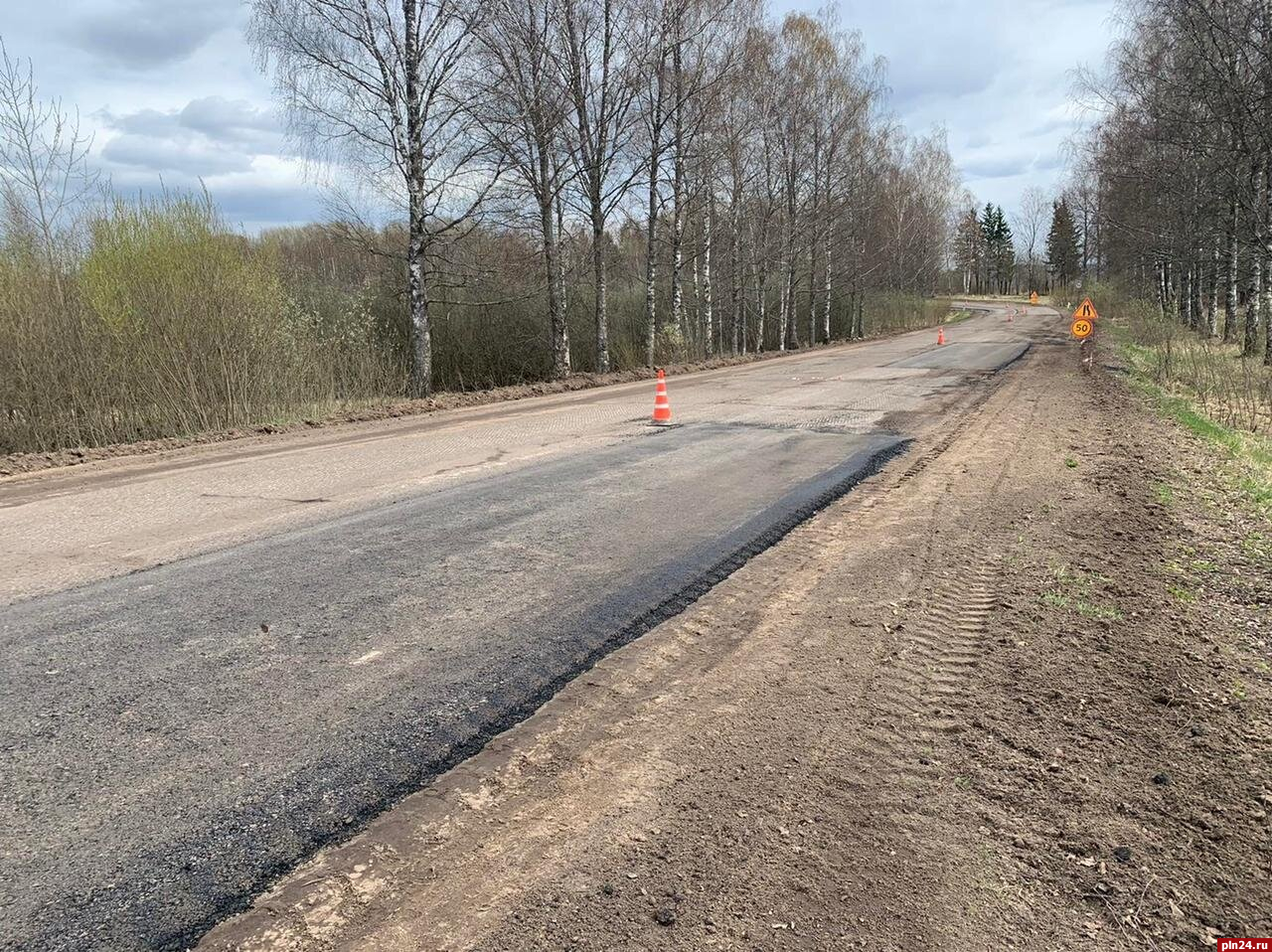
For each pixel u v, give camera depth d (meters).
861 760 2.86
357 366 16.47
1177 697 3.26
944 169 66.94
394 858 2.38
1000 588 4.54
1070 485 7.05
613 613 4.30
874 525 5.99
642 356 25.56
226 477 8.04
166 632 4.05
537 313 23.78
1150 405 12.67
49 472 8.59
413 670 3.62
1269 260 17.83
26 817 2.56
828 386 16.48
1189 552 5.18
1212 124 16.30
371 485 7.50
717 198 27.83
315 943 2.04
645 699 3.35
